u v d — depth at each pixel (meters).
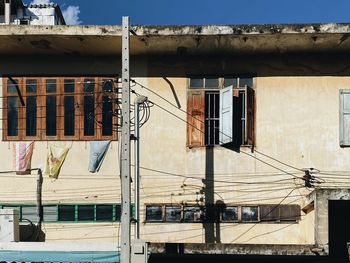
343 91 16.27
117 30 15.22
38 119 16.53
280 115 16.27
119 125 15.27
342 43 15.59
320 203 13.75
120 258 13.59
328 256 14.09
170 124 16.39
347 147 16.12
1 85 16.67
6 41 15.70
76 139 16.41
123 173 13.21
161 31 15.14
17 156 16.38
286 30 14.98
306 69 16.42
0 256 14.60
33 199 16.22
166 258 14.66
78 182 16.27
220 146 16.20
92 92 16.55
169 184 16.14
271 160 16.11
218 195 16.03
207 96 16.48
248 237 15.86
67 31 15.22
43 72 16.64
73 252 14.44
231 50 16.17
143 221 15.97
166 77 16.55
